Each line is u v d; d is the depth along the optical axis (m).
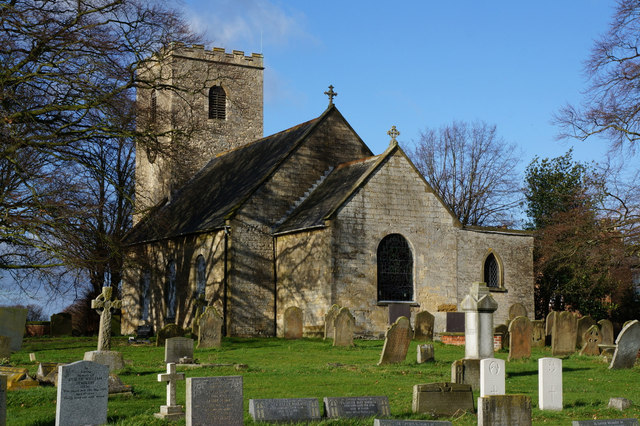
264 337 42.09
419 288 42.56
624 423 14.66
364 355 31.19
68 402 15.40
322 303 40.50
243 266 43.72
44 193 34.03
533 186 59.84
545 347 37.38
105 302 27.66
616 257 39.94
